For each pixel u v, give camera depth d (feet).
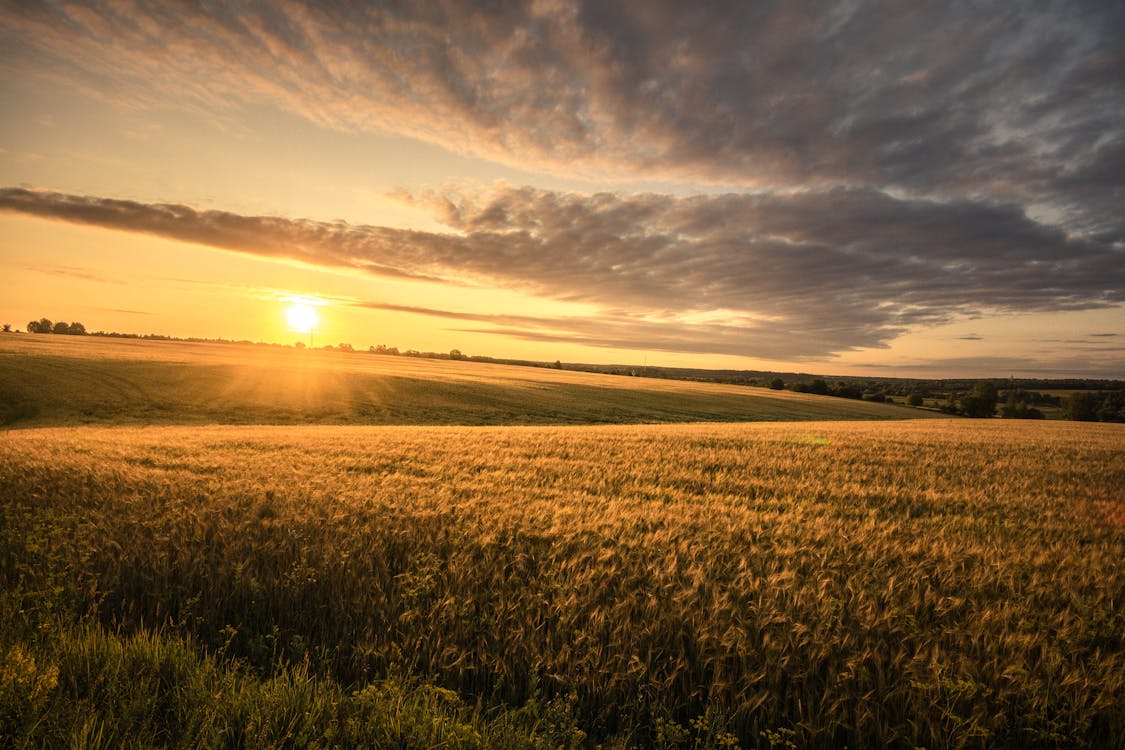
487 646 14.14
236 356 261.03
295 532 22.44
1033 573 20.29
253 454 48.08
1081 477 44.83
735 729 11.82
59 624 13.43
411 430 85.46
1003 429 114.21
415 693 11.80
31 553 19.29
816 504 33.01
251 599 16.44
